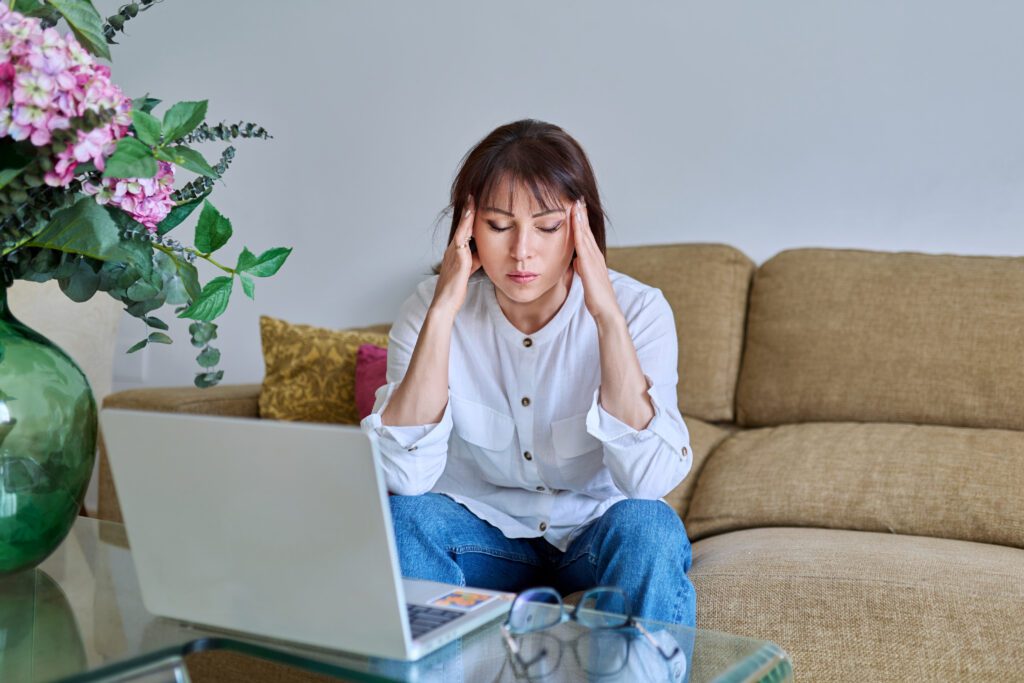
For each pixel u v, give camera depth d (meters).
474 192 1.47
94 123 1.09
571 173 1.45
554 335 1.56
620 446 1.45
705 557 1.74
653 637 1.09
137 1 1.31
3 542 1.22
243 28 3.37
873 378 2.13
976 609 1.44
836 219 2.54
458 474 1.66
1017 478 1.82
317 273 3.26
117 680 1.06
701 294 2.36
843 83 2.52
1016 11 2.35
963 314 2.10
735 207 2.65
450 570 1.43
